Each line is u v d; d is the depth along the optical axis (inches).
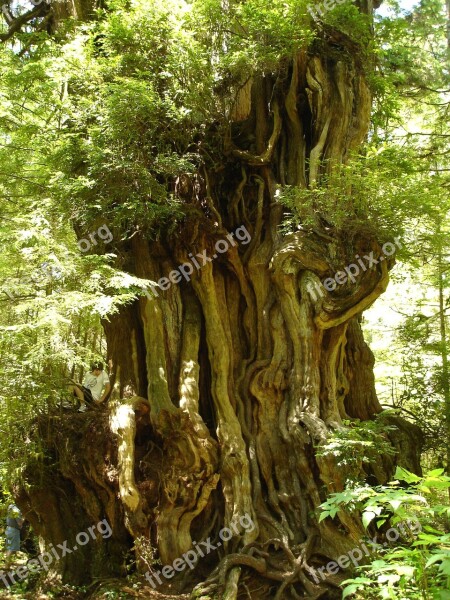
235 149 374.3
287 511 314.8
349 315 338.3
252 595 282.0
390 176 321.1
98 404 355.3
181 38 336.2
